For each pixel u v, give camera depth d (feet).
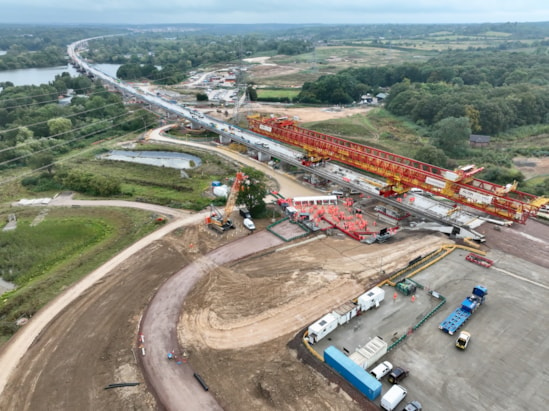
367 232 286.87
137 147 530.27
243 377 168.35
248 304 214.07
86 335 194.18
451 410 150.51
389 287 225.76
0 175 438.40
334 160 410.72
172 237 288.51
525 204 261.44
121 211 335.26
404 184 316.81
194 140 555.28
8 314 212.84
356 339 187.01
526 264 245.45
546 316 200.44
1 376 171.32
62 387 164.96
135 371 172.76
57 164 453.17
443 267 244.63
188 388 163.73
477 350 179.22
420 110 627.46
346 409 152.76
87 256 266.57
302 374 168.45
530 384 161.38
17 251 281.33
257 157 473.67
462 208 318.45
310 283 230.68
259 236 288.30
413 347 181.57
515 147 505.66
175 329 197.26
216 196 363.35
